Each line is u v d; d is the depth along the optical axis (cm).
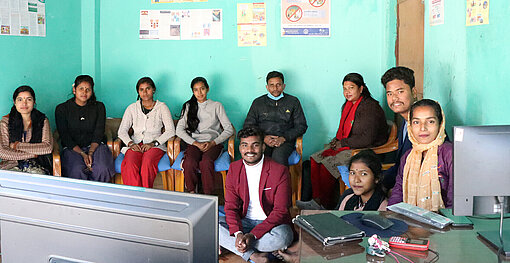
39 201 101
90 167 413
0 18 425
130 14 486
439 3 348
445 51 339
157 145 429
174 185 430
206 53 486
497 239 169
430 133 241
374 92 479
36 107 455
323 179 406
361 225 192
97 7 485
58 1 464
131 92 496
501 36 263
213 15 479
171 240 92
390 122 420
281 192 282
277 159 407
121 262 97
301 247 169
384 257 157
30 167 393
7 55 431
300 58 479
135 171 411
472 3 296
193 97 449
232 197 289
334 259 157
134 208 95
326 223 185
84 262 100
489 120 278
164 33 486
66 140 423
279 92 443
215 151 422
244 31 479
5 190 105
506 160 158
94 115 435
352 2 470
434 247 165
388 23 455
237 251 282
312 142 490
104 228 96
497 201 162
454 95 326
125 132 440
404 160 264
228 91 489
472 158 158
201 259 94
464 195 161
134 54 491
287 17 474
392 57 453
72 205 98
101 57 494
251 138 277
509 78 255
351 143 399
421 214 195
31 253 104
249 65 483
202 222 93
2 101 432
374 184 275
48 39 460
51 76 465
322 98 484
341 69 479
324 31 475
